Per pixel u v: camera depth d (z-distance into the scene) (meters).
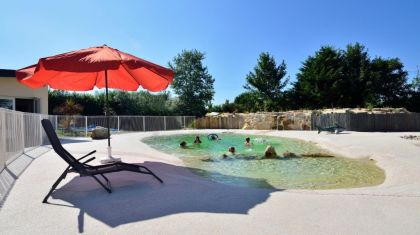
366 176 6.85
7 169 5.97
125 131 22.06
